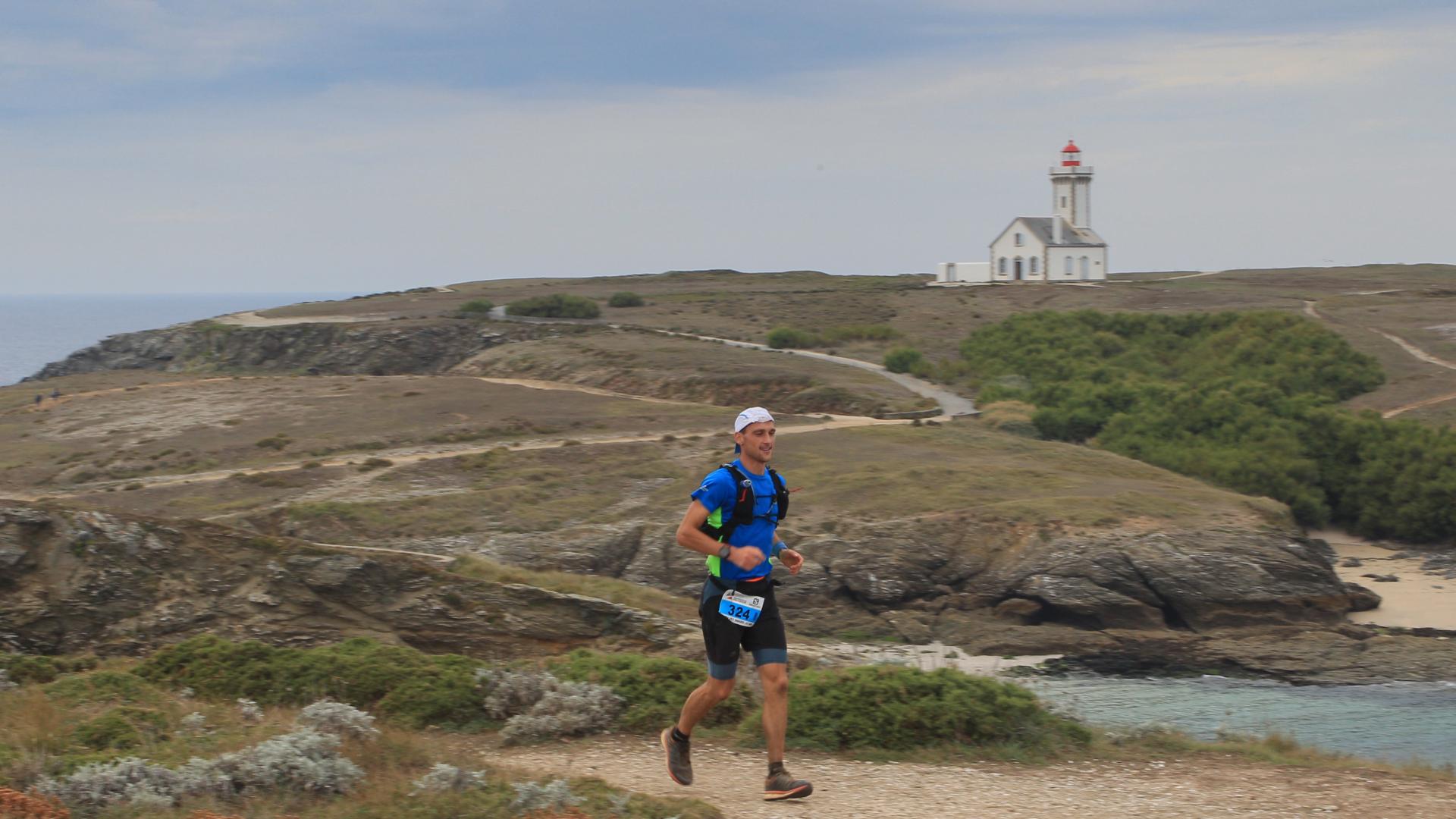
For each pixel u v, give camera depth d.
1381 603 49.22
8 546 24.27
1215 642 43.12
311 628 25.08
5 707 9.88
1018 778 9.10
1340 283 151.12
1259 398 76.12
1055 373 94.38
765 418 7.92
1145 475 63.09
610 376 94.81
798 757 9.91
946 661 41.78
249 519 57.41
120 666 13.98
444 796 7.43
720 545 7.86
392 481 64.06
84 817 7.00
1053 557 48.28
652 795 8.30
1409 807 8.13
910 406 81.50
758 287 171.12
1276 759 10.14
